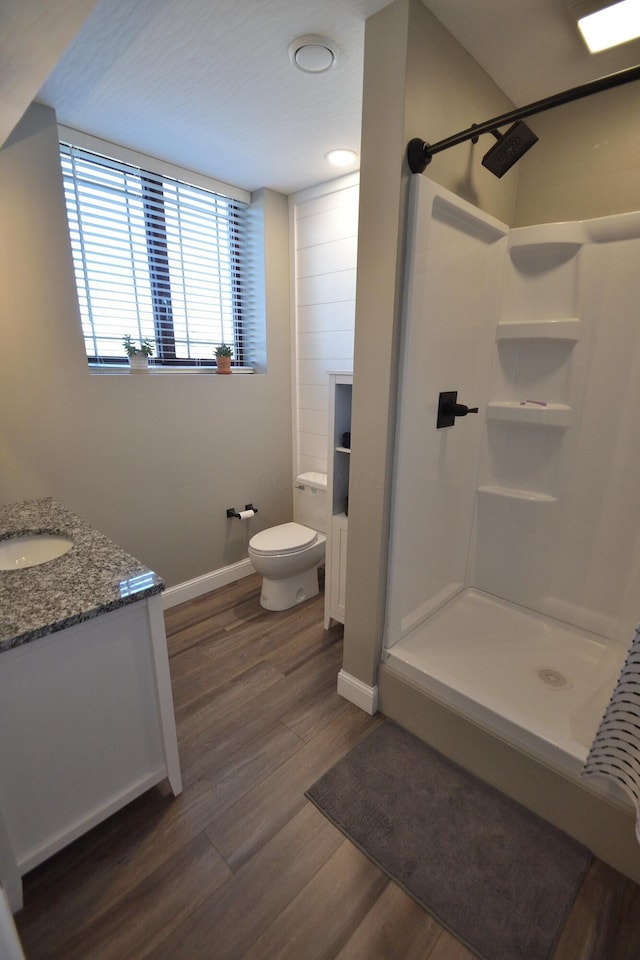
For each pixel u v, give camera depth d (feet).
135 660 3.90
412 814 4.37
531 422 6.10
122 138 6.27
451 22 4.05
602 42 4.08
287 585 7.97
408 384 4.70
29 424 5.98
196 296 8.05
